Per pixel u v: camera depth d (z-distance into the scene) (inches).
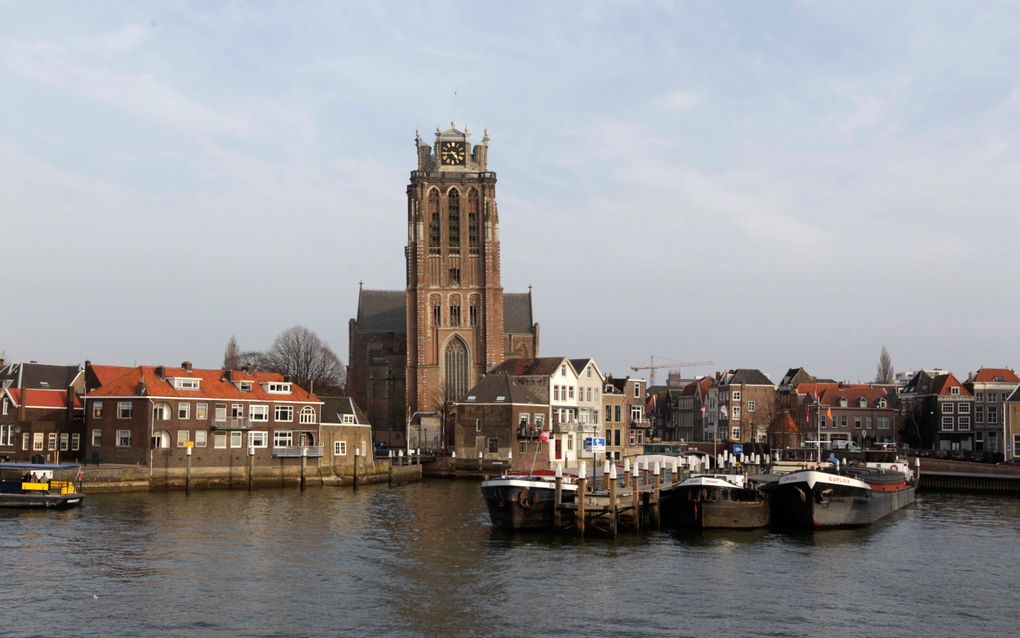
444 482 5492.1
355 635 1978.3
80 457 5014.8
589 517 3083.2
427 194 7839.6
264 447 4822.8
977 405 7436.0
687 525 3257.9
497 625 2054.6
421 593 2306.8
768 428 7470.5
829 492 3260.3
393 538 3053.6
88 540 2903.5
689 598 2274.9
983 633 2039.9
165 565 2578.7
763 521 3299.7
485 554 2773.1
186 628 2007.9
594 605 2207.2
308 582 2411.4
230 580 2418.8
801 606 2219.5
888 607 2229.3
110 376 5221.5
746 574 2536.9
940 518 3821.4
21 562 2566.4
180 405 4581.7
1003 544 3100.4
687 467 4232.3
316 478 4980.3
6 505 3558.1
